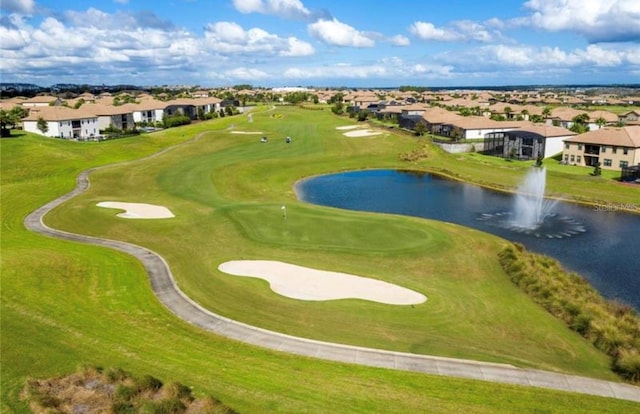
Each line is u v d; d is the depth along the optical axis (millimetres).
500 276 34656
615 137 76750
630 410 18812
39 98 172500
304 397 18625
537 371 21797
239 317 26500
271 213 49750
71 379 19391
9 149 77125
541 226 50844
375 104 181000
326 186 70688
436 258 37625
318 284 31734
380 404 18328
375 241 41375
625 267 39156
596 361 23203
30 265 32406
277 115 159250
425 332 25391
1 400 17922
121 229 43719
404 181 74000
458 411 18094
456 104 190125
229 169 75188
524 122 108688
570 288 32688
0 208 50625
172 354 21938
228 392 18812
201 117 147125
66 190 60312
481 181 72000
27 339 22750
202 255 37250
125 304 27703
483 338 25062
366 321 26422
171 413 17062
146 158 83312
